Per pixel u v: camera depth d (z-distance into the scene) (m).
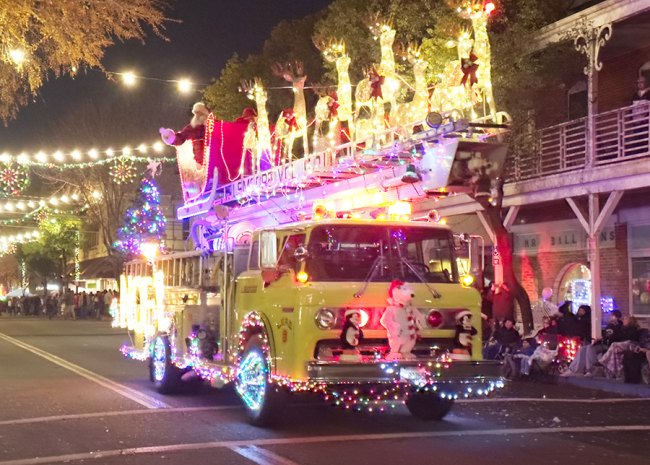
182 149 14.91
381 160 8.92
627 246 18.64
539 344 15.62
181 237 24.95
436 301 8.89
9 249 56.88
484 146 7.94
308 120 18.00
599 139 19.84
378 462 7.45
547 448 8.20
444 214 19.45
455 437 8.77
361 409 10.82
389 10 18.97
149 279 14.18
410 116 10.01
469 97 9.37
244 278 10.15
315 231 9.02
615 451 8.08
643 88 18.62
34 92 11.32
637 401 12.27
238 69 26.38
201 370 11.30
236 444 8.33
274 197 11.14
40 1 10.76
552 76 18.05
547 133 20.39
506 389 13.92
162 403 11.52
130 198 39.97
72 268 56.06
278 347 8.92
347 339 8.48
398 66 16.17
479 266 9.23
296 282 8.81
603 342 15.27
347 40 19.48
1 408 10.98
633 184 15.78
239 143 13.83
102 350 21.97
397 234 9.25
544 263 21.05
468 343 8.96
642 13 16.33
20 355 20.17
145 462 7.50
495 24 18.28
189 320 11.84
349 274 9.02
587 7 19.42
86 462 7.52
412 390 9.15
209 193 13.66
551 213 20.80
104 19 10.98
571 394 13.27
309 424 9.61
